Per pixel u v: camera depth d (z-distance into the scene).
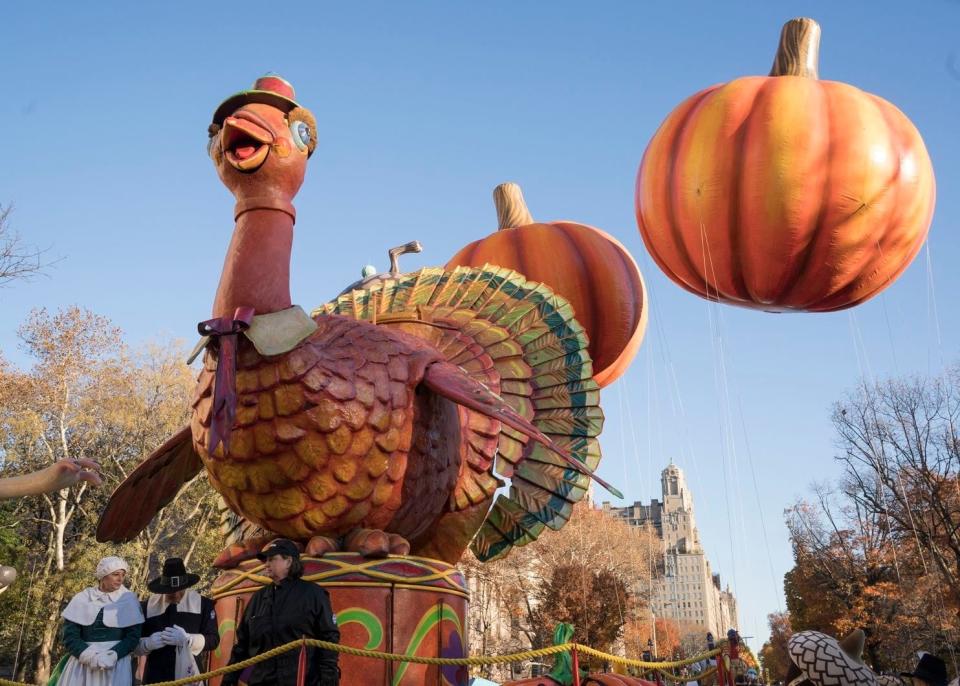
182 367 36.03
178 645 6.43
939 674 6.55
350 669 5.68
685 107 10.14
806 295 9.80
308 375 5.78
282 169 5.96
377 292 9.41
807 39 10.35
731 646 6.87
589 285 11.67
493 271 9.59
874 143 9.20
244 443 5.76
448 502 7.10
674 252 10.14
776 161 9.12
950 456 31.30
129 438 35.28
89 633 5.94
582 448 8.48
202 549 33.75
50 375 32.94
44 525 36.72
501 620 45.00
